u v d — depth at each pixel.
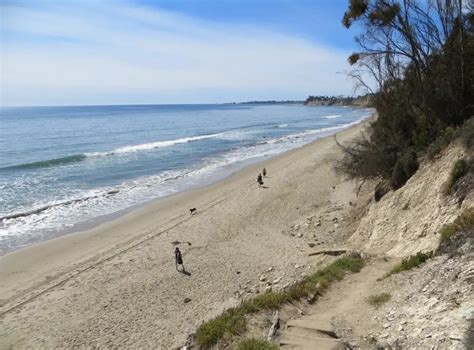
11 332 13.35
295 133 76.81
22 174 38.75
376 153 18.45
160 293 15.23
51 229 23.88
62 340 12.67
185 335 11.62
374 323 7.95
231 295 14.45
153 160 46.97
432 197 13.31
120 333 12.75
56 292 15.95
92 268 18.00
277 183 31.53
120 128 93.56
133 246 20.50
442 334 6.19
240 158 47.47
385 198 17.03
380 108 18.77
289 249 18.66
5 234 23.06
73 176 38.16
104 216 26.27
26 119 129.62
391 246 13.84
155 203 28.78
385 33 17.25
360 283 10.80
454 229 9.85
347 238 18.66
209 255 18.62
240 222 23.22
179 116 149.88
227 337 8.56
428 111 16.83
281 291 11.04
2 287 16.75
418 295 8.04
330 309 9.45
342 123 103.31
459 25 15.66
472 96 15.76
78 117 142.38
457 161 12.36
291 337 8.00
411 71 17.48
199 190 32.16
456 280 7.52
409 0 16.41
